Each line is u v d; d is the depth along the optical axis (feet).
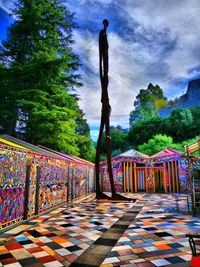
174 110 101.35
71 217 23.09
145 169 60.39
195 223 19.86
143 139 101.24
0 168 17.47
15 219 19.51
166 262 11.11
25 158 21.76
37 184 24.08
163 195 47.52
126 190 58.65
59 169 31.45
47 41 53.01
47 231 17.33
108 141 41.19
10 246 13.71
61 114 47.06
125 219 21.93
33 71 44.78
